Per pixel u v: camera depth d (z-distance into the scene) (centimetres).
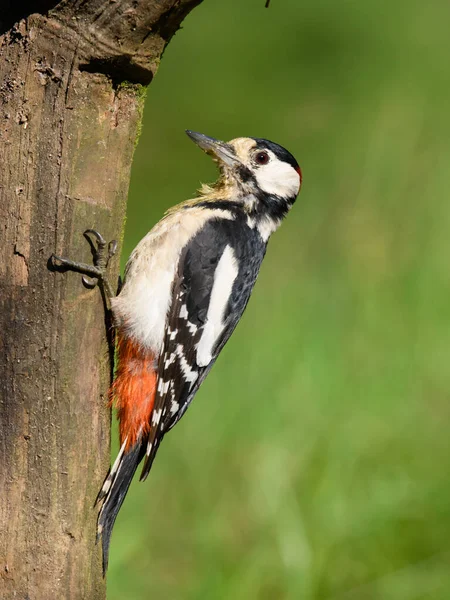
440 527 1084
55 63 650
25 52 649
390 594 1020
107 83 671
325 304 1423
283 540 1041
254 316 1399
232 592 1011
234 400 1205
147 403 772
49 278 671
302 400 1220
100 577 715
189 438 1170
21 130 656
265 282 1541
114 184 692
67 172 663
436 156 1769
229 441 1174
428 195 1688
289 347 1298
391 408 1238
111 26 646
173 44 2433
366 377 1274
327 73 2373
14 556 678
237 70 2339
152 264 800
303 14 2597
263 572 1033
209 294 821
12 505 677
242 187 903
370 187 1723
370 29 2514
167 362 784
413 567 1046
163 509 1116
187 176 1964
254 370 1245
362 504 1092
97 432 710
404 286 1463
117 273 716
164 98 2214
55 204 664
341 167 1856
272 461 1130
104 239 691
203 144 911
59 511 684
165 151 2052
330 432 1177
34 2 642
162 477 1140
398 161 1767
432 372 1329
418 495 1108
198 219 839
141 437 782
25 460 677
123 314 735
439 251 1531
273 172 910
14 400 675
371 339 1355
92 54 651
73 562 692
